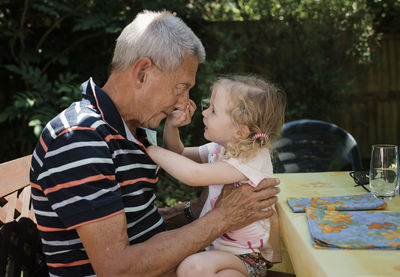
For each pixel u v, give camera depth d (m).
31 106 3.85
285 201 1.57
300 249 1.17
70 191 1.19
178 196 4.47
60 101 3.96
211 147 1.89
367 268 0.95
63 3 4.35
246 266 1.49
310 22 5.30
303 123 2.94
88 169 1.20
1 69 4.73
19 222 1.53
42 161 1.24
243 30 5.32
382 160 1.46
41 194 1.27
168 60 1.42
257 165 1.54
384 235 1.12
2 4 4.36
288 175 2.00
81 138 1.23
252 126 1.63
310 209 1.36
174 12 4.56
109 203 1.21
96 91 1.41
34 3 4.32
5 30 4.33
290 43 5.33
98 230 1.18
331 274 0.92
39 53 4.54
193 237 1.31
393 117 5.85
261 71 5.41
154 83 1.45
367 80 5.77
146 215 1.48
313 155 2.87
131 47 1.42
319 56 5.33
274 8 5.27
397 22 5.56
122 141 1.36
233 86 1.68
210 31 5.09
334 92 5.30
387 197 1.47
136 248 1.23
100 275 1.20
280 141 2.88
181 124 1.84
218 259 1.38
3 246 1.38
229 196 1.44
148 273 1.23
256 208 1.43
